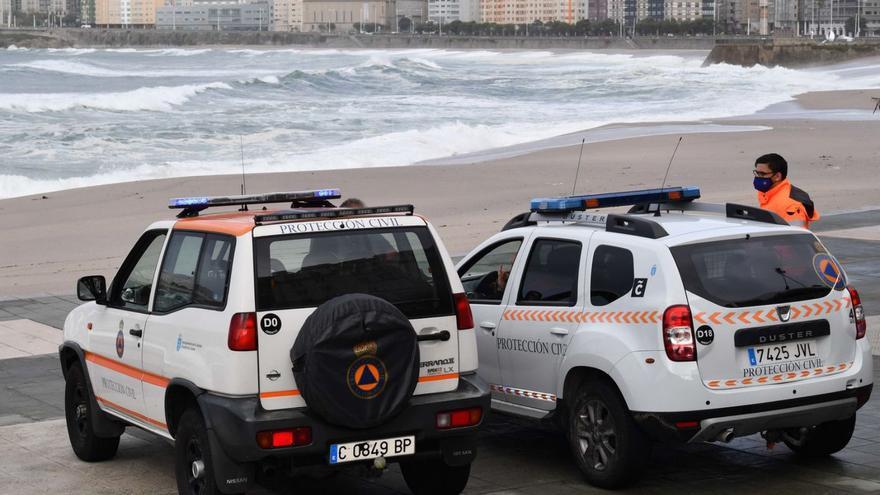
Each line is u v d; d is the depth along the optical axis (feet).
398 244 28.84
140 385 31.53
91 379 34.91
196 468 28.55
